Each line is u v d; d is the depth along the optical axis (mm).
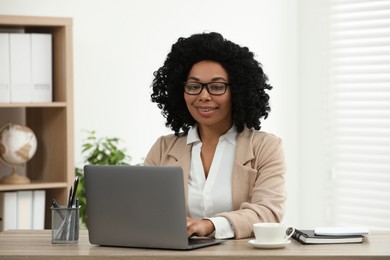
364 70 5938
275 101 6195
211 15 5926
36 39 4828
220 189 3486
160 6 5730
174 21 5789
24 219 4816
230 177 3500
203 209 3510
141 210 2938
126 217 2971
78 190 5055
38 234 3375
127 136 5645
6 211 4766
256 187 3410
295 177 6316
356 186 6012
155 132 5746
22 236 3312
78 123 5465
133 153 5672
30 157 4863
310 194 6266
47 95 4867
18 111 5223
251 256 2768
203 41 3502
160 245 2932
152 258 2811
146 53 5691
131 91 5648
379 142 5875
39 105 4770
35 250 2945
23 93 4801
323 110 6160
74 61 5445
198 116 3496
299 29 6297
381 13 5832
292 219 6320
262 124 6152
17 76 4789
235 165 3477
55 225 3113
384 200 5855
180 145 3646
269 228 2930
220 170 3518
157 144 3736
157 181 2896
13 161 4824
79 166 5469
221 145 3551
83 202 5051
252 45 6094
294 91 6293
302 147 6305
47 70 4867
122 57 5605
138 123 5680
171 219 2891
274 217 3285
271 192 3342
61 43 4879
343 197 6090
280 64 6219
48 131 5043
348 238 3037
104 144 5242
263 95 3662
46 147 5078
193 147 3621
